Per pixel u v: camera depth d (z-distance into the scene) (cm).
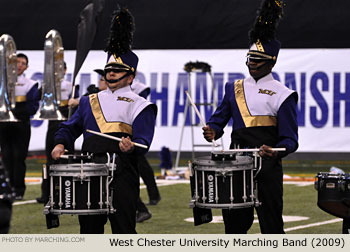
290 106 1392
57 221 1305
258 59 1409
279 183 1381
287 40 3139
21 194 2516
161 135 3191
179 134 3184
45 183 1287
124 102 1369
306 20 3123
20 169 2522
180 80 3178
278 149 1330
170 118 3186
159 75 3180
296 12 3122
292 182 2883
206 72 3147
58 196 1266
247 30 3138
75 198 1259
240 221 1428
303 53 3145
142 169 2325
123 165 1329
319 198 1489
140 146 1308
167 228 1931
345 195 1462
